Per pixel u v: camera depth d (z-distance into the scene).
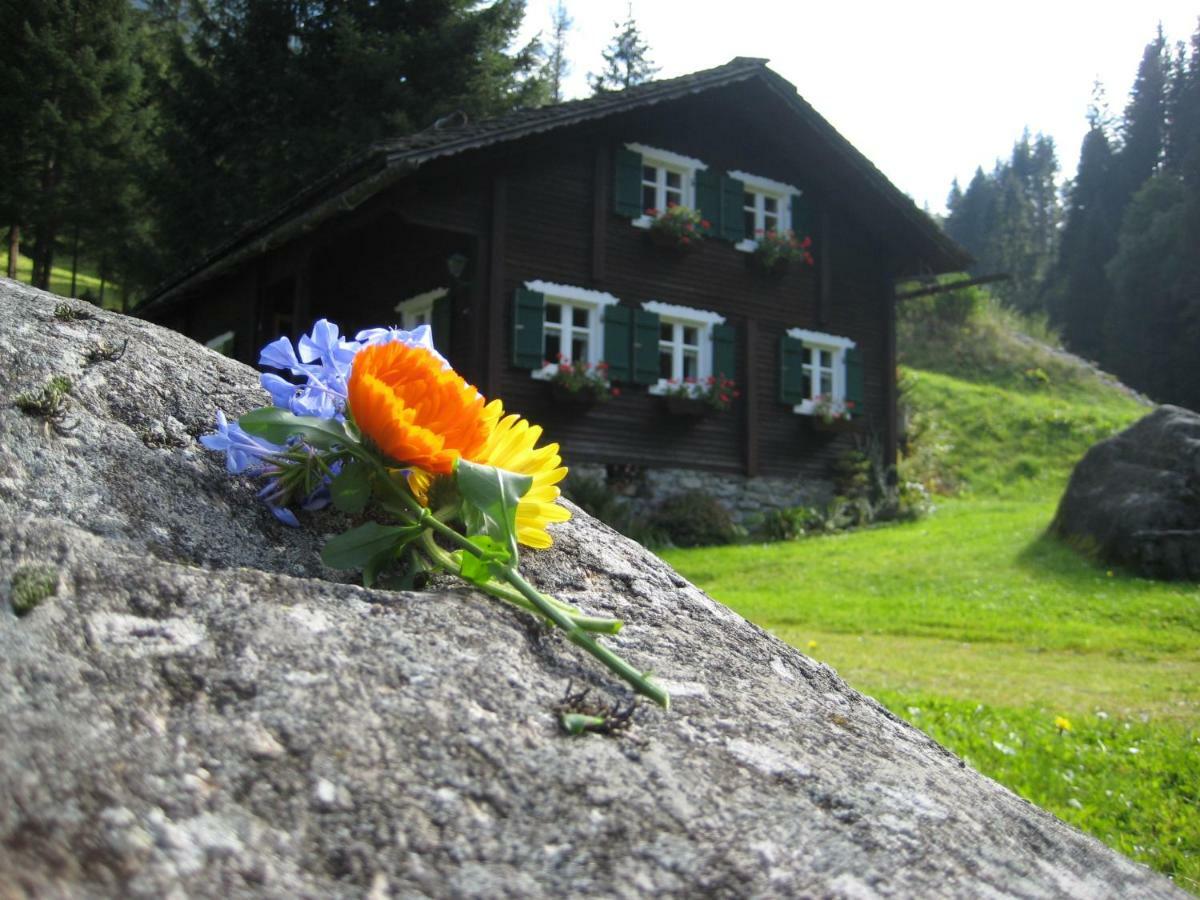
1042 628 7.16
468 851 0.65
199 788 0.63
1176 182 44.97
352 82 18.56
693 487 12.97
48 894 0.52
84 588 0.76
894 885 0.72
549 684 0.84
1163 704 4.80
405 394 0.91
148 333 1.25
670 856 0.69
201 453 1.08
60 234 23.55
